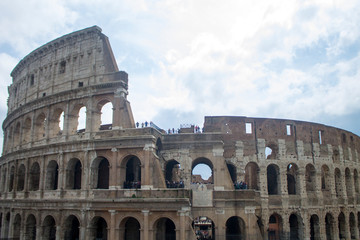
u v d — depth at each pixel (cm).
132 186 5994
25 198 6931
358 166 9494
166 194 5650
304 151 7838
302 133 7938
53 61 7406
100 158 6281
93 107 6519
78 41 7106
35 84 7738
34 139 7325
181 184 6169
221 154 6425
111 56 6694
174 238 6550
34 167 7188
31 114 7544
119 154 6028
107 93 6444
